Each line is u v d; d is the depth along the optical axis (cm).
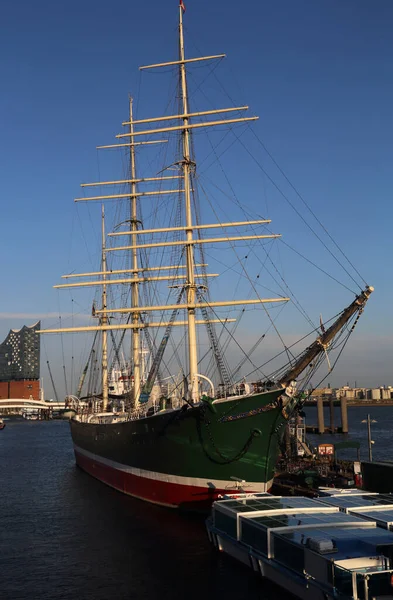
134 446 5022
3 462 9531
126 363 8194
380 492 4106
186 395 5034
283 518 2928
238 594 2677
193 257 5628
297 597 2527
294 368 3922
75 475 7381
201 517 4241
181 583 2881
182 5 5938
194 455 4166
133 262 7825
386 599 2136
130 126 7912
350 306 3731
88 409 8738
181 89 5891
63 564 3362
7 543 3903
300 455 5981
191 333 5338
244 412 3912
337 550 2398
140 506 4828
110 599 2762
